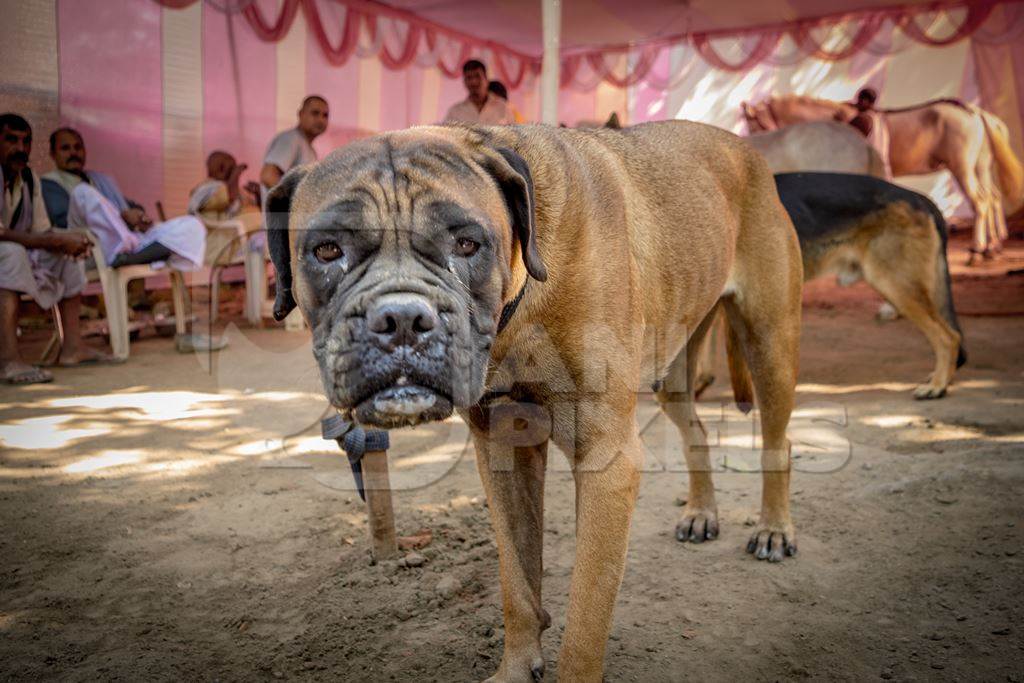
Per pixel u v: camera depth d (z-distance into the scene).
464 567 3.15
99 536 3.48
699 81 16.98
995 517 3.39
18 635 2.66
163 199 10.09
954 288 11.16
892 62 16.62
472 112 8.80
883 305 9.53
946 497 3.65
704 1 13.37
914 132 14.42
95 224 7.10
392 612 2.81
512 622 2.37
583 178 2.14
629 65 16.34
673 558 3.25
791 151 10.06
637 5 13.47
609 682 2.37
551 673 2.44
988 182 14.37
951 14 14.81
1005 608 2.72
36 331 8.92
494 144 1.99
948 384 5.70
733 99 16.97
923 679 2.35
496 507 2.33
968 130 14.12
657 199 2.61
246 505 3.83
